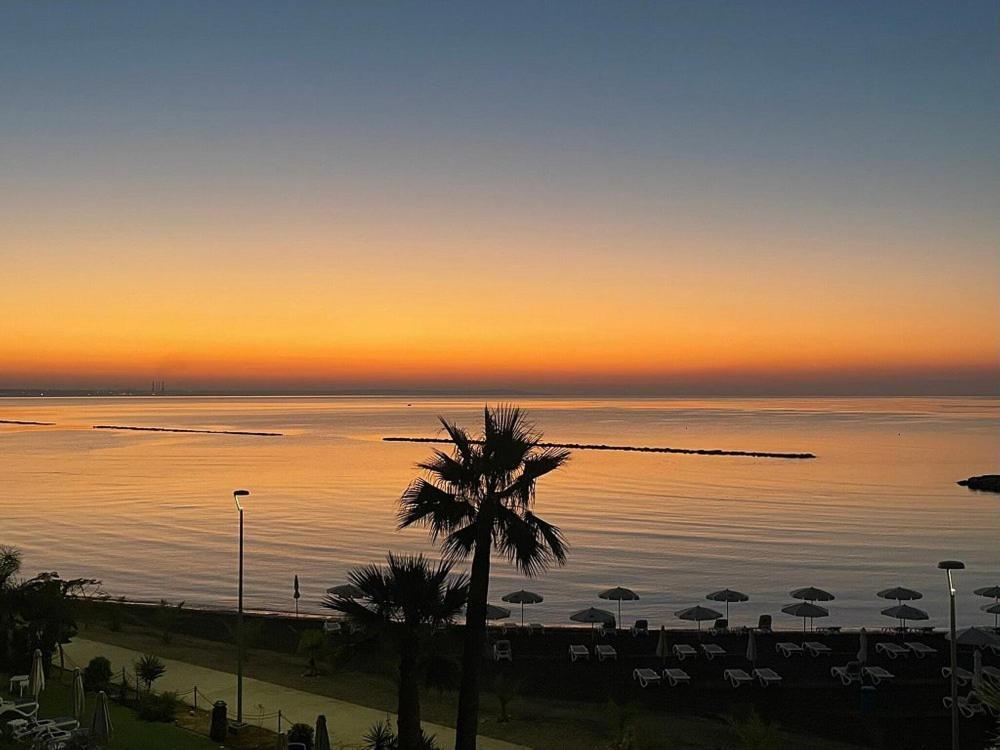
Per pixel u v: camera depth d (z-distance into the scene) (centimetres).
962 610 5294
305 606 5306
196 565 6575
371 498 10569
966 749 2633
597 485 12206
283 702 2973
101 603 4559
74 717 2511
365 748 2445
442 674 2164
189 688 3127
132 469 14225
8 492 11131
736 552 7138
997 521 8925
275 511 9456
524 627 4078
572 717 2928
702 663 3550
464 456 2269
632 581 6059
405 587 2150
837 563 6706
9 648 3052
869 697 2981
